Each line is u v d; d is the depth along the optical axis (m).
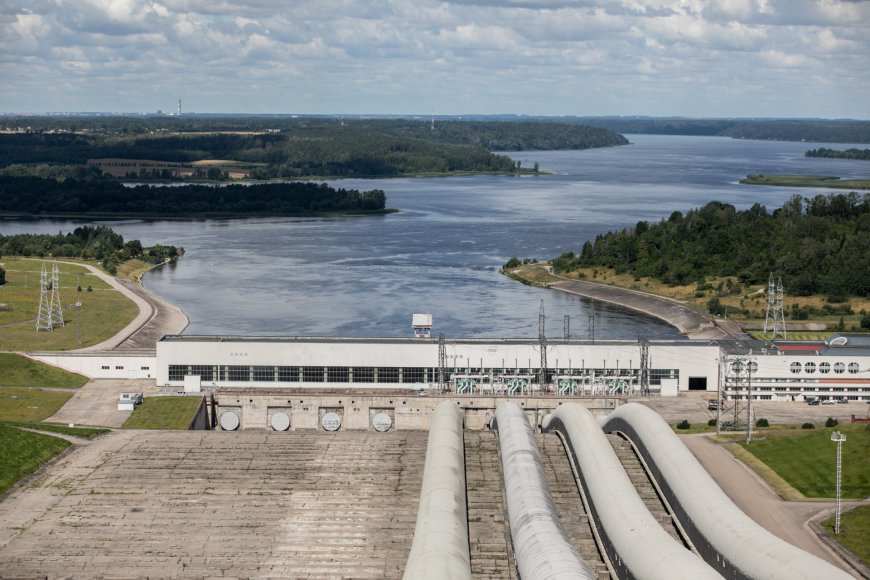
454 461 149.62
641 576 115.31
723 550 122.31
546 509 128.25
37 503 149.88
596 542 137.88
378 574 130.38
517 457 148.00
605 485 139.00
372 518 145.88
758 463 167.12
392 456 166.75
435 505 131.25
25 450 165.88
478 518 142.00
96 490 154.38
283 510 148.00
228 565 132.00
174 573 130.00
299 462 164.62
